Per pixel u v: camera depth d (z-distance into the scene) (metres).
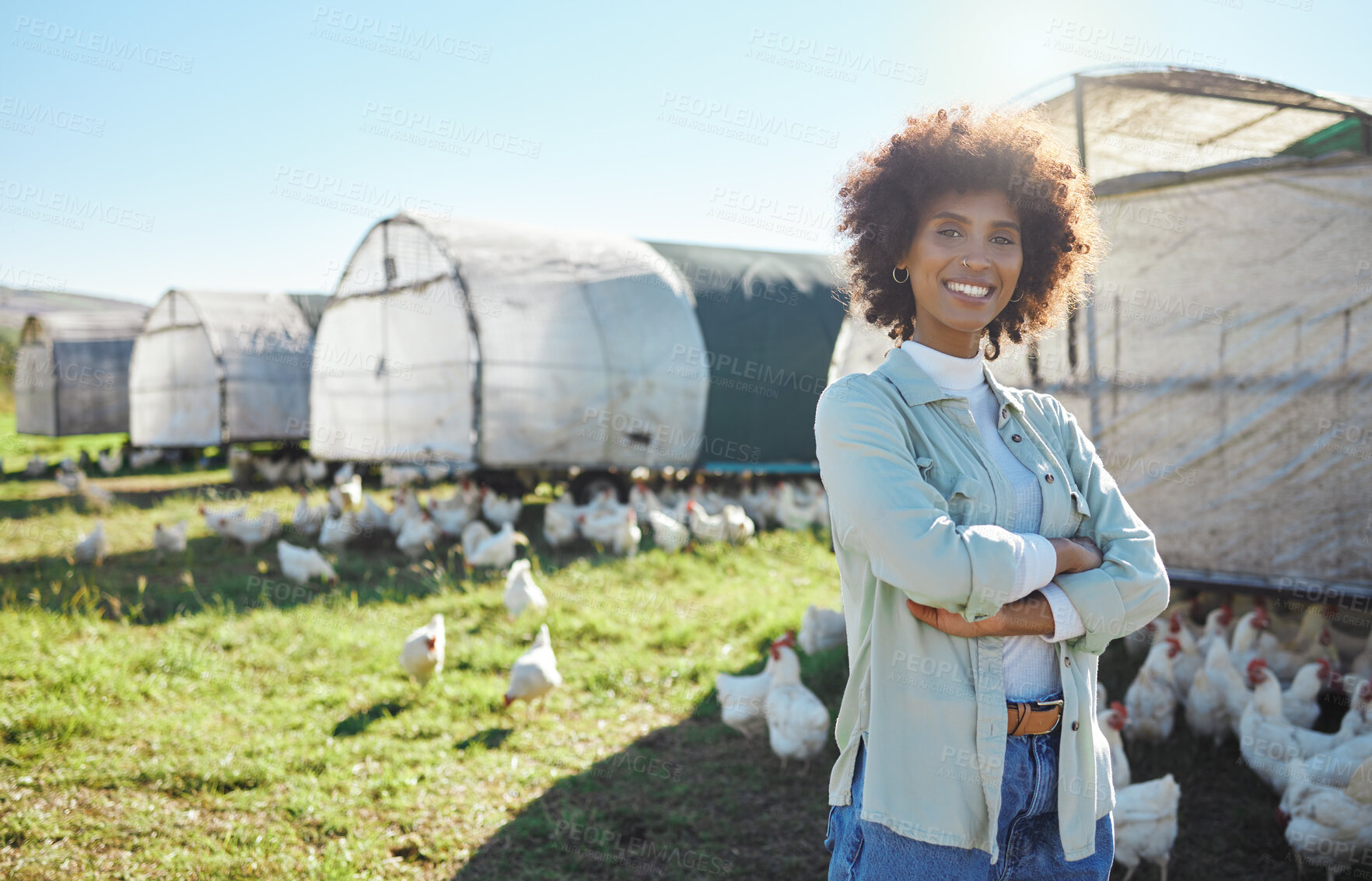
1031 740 1.52
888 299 1.94
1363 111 5.84
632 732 5.36
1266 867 3.88
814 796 4.57
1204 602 6.83
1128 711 4.93
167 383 19.44
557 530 10.11
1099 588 1.47
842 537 1.59
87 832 4.05
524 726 5.40
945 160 1.64
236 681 5.97
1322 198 6.14
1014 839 1.52
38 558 9.58
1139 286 6.99
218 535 10.97
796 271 15.07
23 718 5.07
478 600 7.80
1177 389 6.82
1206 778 4.66
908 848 1.47
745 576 9.17
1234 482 6.57
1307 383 6.23
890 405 1.57
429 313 11.91
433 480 15.47
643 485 11.81
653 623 7.40
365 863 3.88
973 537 1.40
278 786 4.55
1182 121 6.62
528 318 11.52
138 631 7.02
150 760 4.73
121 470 18.94
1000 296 1.64
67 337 21.03
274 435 18.27
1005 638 1.52
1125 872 3.91
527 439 11.38
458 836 4.13
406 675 6.12
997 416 1.71
